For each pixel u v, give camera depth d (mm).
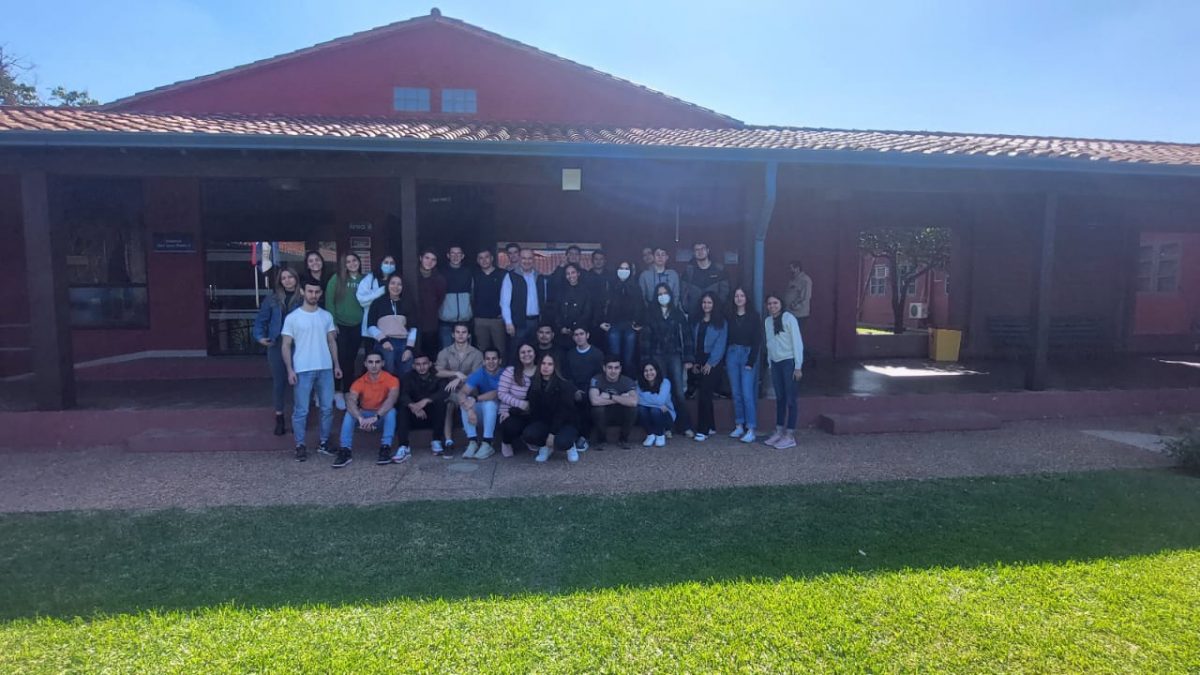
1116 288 12023
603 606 3441
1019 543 4246
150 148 6336
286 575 3869
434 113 12086
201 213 10094
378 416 6184
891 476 5777
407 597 3574
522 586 3705
